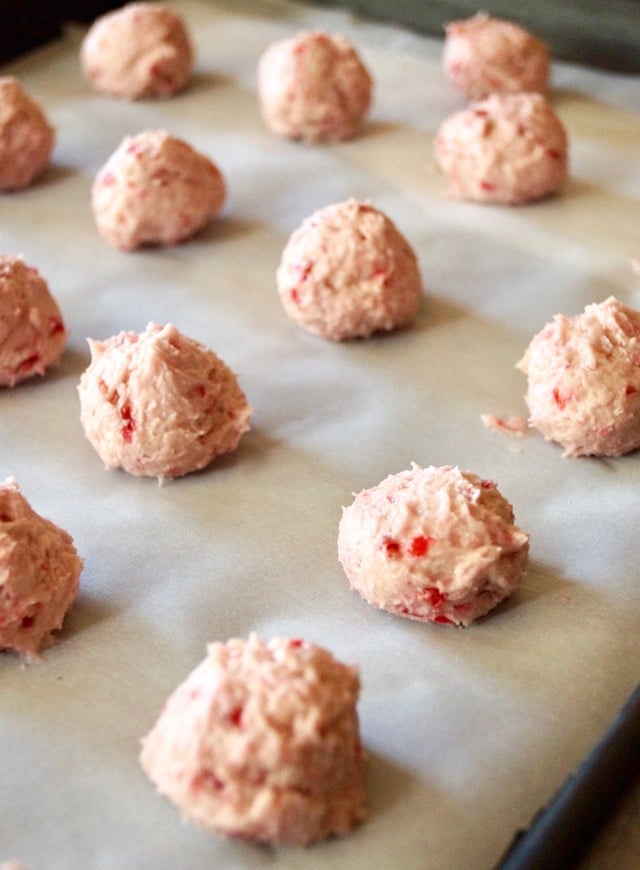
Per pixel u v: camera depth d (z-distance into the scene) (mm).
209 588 256
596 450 284
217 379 290
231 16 474
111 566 262
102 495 281
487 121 370
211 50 456
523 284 340
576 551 261
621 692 232
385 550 245
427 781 217
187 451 282
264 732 204
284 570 260
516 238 358
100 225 360
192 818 209
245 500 279
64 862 205
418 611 246
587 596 251
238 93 433
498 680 234
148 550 266
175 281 348
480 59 412
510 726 225
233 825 203
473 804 213
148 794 214
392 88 431
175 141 360
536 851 205
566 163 374
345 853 207
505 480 281
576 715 227
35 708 232
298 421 300
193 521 273
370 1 462
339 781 209
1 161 378
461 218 367
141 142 360
